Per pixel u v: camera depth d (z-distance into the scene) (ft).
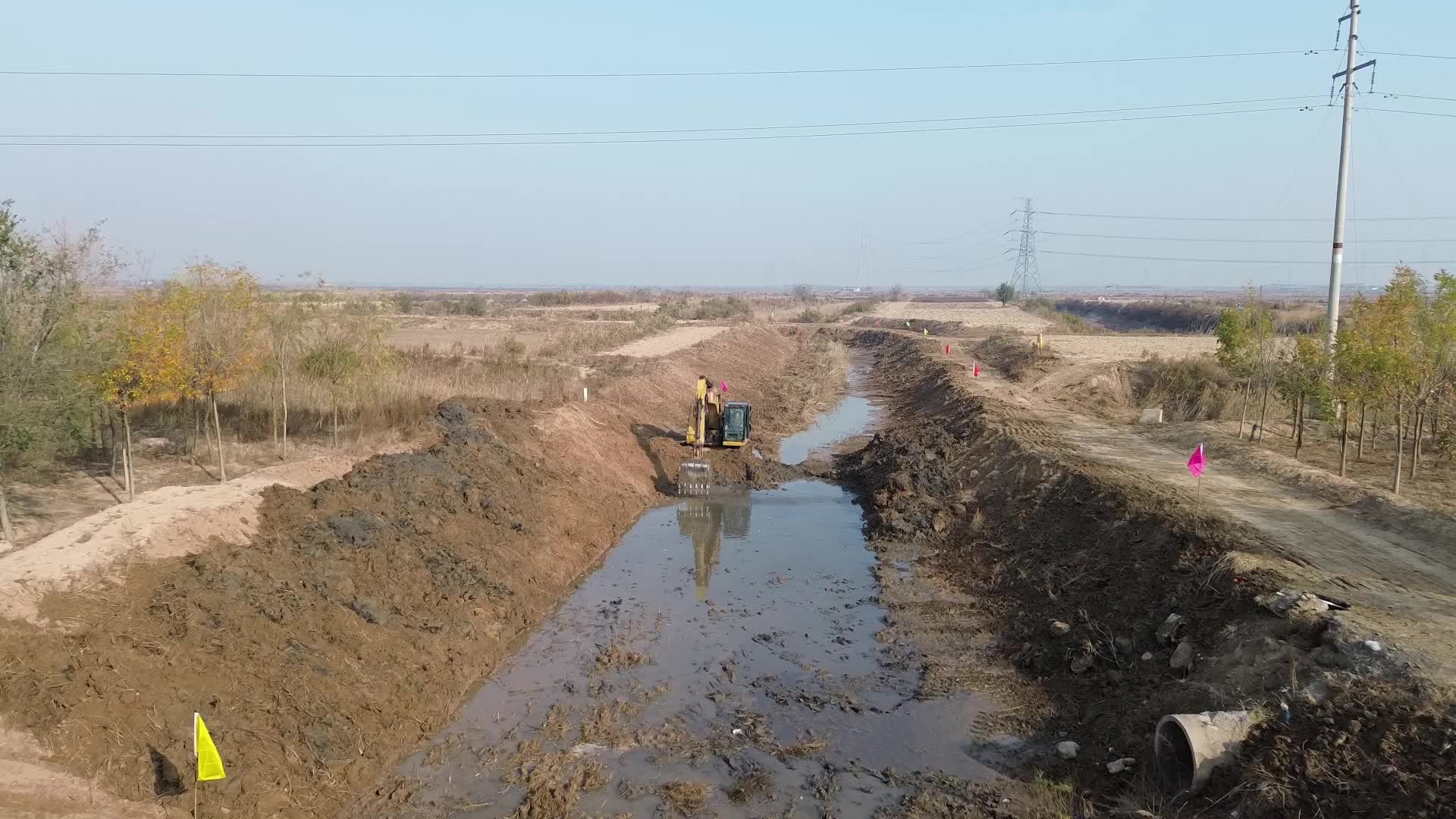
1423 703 30.01
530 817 34.45
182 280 56.85
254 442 70.79
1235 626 40.37
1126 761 36.27
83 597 36.24
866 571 65.46
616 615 56.39
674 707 44.11
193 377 55.42
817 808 35.63
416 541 54.34
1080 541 59.00
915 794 36.55
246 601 40.52
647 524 78.43
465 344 159.33
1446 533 50.42
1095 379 124.98
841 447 112.27
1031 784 36.91
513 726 41.83
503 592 54.39
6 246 44.70
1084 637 47.47
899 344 231.30
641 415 107.96
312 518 51.24
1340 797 27.99
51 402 45.70
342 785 35.35
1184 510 56.39
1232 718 32.48
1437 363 61.98
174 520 43.75
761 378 171.42
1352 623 36.45
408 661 43.93
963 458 89.20
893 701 44.96
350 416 76.33
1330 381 70.95
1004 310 395.96
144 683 33.12
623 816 34.65
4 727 29.12
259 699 35.70
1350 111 87.51
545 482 73.10
